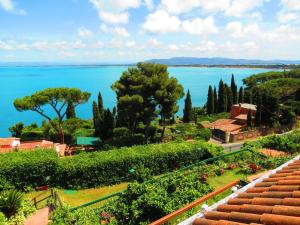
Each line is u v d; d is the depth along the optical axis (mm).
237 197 7738
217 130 55406
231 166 24531
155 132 49094
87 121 62469
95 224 15250
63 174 25031
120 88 43875
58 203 18719
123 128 51125
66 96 43031
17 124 54188
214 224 6055
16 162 23969
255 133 51562
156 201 15062
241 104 65625
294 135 31938
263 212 6000
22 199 18594
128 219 15469
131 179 26359
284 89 61406
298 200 5973
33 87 162125
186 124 61906
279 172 9445
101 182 25672
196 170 23844
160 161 27328
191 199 15688
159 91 41062
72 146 47250
